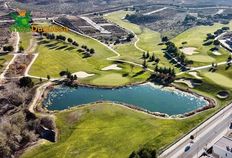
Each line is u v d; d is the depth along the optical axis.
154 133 141.12
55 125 146.62
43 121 146.88
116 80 198.88
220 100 176.00
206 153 125.81
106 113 156.25
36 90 180.75
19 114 147.75
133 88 190.75
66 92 183.88
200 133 140.88
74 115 154.62
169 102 176.12
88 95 182.00
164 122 150.50
